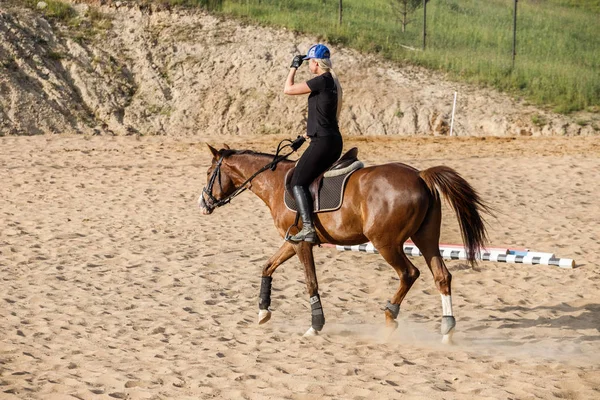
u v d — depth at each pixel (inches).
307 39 1138.7
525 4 1541.6
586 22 1448.1
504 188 658.8
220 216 582.9
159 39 1125.1
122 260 463.8
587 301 376.5
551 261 411.8
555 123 986.1
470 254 305.0
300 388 261.3
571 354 299.4
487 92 1064.2
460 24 1320.1
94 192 658.2
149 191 663.8
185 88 1048.2
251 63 1080.8
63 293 396.2
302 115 995.3
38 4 1134.4
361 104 1023.6
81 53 1070.4
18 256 467.2
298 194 319.3
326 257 470.0
